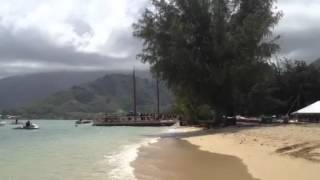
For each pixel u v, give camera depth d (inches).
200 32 2341.3
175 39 2292.1
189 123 3440.0
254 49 2299.5
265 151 1134.4
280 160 949.2
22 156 1235.9
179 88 2442.2
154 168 956.6
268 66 2357.3
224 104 2410.2
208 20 2331.4
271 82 3688.5
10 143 1811.0
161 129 3299.7
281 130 1563.7
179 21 2301.9
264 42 2340.1
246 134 1620.3
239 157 1097.4
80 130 3506.4
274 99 3592.5
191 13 2337.6
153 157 1173.7
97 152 1332.4
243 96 2571.4
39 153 1323.8
